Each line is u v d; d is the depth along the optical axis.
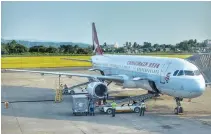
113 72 42.56
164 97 38.66
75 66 92.38
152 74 32.00
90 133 22.86
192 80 27.20
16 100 37.06
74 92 42.03
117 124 25.47
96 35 53.44
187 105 34.16
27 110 31.28
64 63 97.06
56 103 35.16
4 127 24.55
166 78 29.44
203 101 36.78
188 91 27.19
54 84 53.44
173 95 29.14
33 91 44.69
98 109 31.27
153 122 26.22
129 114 29.30
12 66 88.56
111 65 43.38
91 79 37.75
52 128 24.23
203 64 37.62
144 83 32.84
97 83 32.38
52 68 86.44
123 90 45.16
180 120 27.03
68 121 26.52
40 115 28.95
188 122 26.31
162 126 24.91
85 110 28.73
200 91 27.09
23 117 28.11
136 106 29.95
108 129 23.95
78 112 28.62
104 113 29.70
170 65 29.89
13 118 27.70
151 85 31.81
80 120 26.89
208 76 37.00
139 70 35.06
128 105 30.02
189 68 28.12
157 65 31.91
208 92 44.28
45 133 22.84
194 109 31.95
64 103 35.16
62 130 23.66
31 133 22.84
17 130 23.66
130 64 37.91
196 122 26.33
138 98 32.22
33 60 101.88
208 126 25.00
